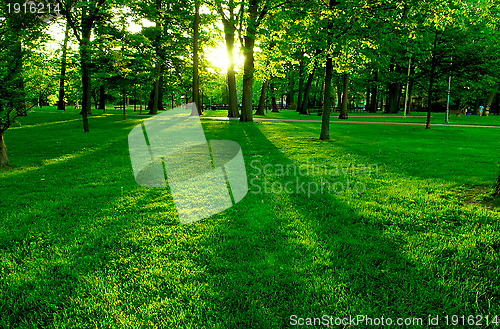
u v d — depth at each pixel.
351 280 2.73
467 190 5.36
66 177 6.83
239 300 2.47
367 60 12.38
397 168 7.26
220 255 3.20
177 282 2.73
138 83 23.48
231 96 25.58
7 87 7.59
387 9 11.20
